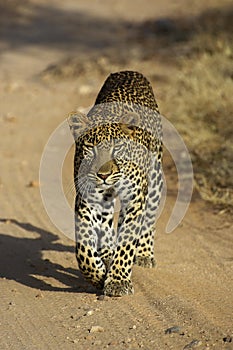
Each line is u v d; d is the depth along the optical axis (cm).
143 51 2845
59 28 3409
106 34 3247
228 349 958
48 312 1131
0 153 2088
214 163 1792
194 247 1401
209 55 2498
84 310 1125
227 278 1242
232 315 1076
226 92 2161
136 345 994
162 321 1070
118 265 1176
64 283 1261
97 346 998
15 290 1232
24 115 2402
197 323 1052
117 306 1132
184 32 2967
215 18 2984
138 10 3566
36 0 3872
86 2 3809
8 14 3641
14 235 1517
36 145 2139
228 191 1659
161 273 1273
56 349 1002
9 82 2728
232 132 1956
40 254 1409
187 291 1183
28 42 3238
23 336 1055
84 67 2764
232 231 1472
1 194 1788
